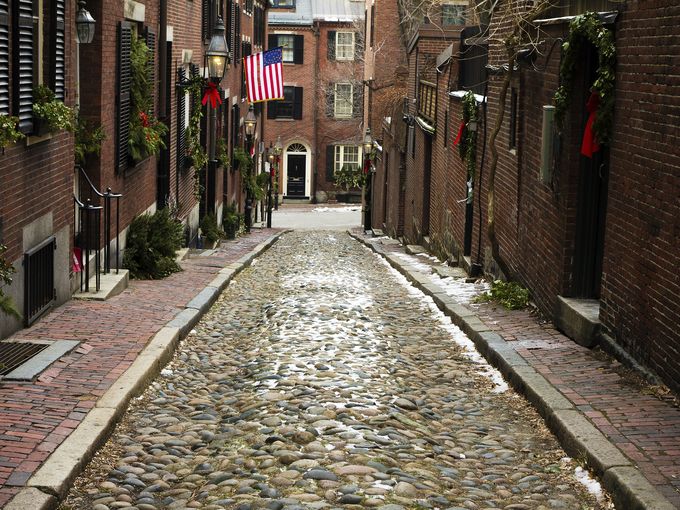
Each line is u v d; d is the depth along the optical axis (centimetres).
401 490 648
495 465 739
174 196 2227
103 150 1520
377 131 4144
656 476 654
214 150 2884
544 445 788
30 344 1021
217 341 1231
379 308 1479
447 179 2189
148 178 1948
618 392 868
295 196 6259
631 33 950
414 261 2250
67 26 1278
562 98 1112
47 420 770
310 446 743
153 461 735
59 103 1149
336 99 6153
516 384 949
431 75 2784
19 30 1039
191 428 827
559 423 791
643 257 913
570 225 1140
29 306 1135
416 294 1647
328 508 617
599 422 779
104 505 634
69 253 1334
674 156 839
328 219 5269
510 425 853
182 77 2270
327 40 6100
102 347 1045
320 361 1055
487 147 1712
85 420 776
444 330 1280
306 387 932
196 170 2484
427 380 1013
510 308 1329
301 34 6069
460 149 1880
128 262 1681
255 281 1883
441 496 650
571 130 1122
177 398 930
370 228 4256
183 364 1086
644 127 912
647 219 902
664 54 864
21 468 659
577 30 1055
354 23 5662
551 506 648
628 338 956
